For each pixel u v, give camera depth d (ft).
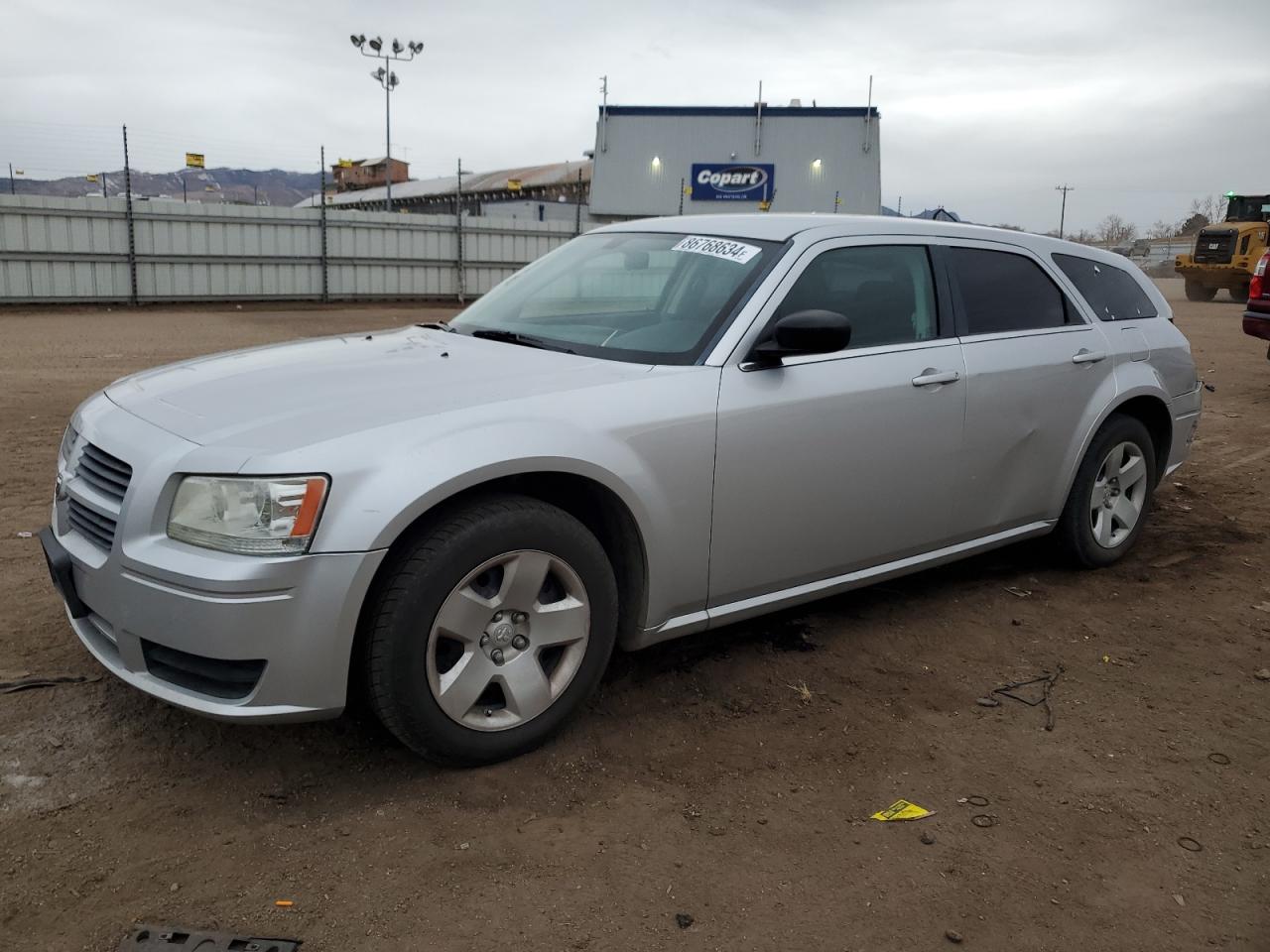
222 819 8.58
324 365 10.64
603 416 9.64
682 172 120.47
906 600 14.16
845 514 11.59
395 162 258.57
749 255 11.68
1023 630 13.23
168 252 78.74
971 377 12.64
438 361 10.71
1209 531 17.94
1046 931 7.49
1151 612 13.98
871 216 13.00
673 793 9.15
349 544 8.17
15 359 40.29
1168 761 10.01
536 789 9.14
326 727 10.14
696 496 10.25
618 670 11.62
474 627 8.98
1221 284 89.25
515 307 12.84
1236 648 12.84
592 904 7.60
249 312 76.28
